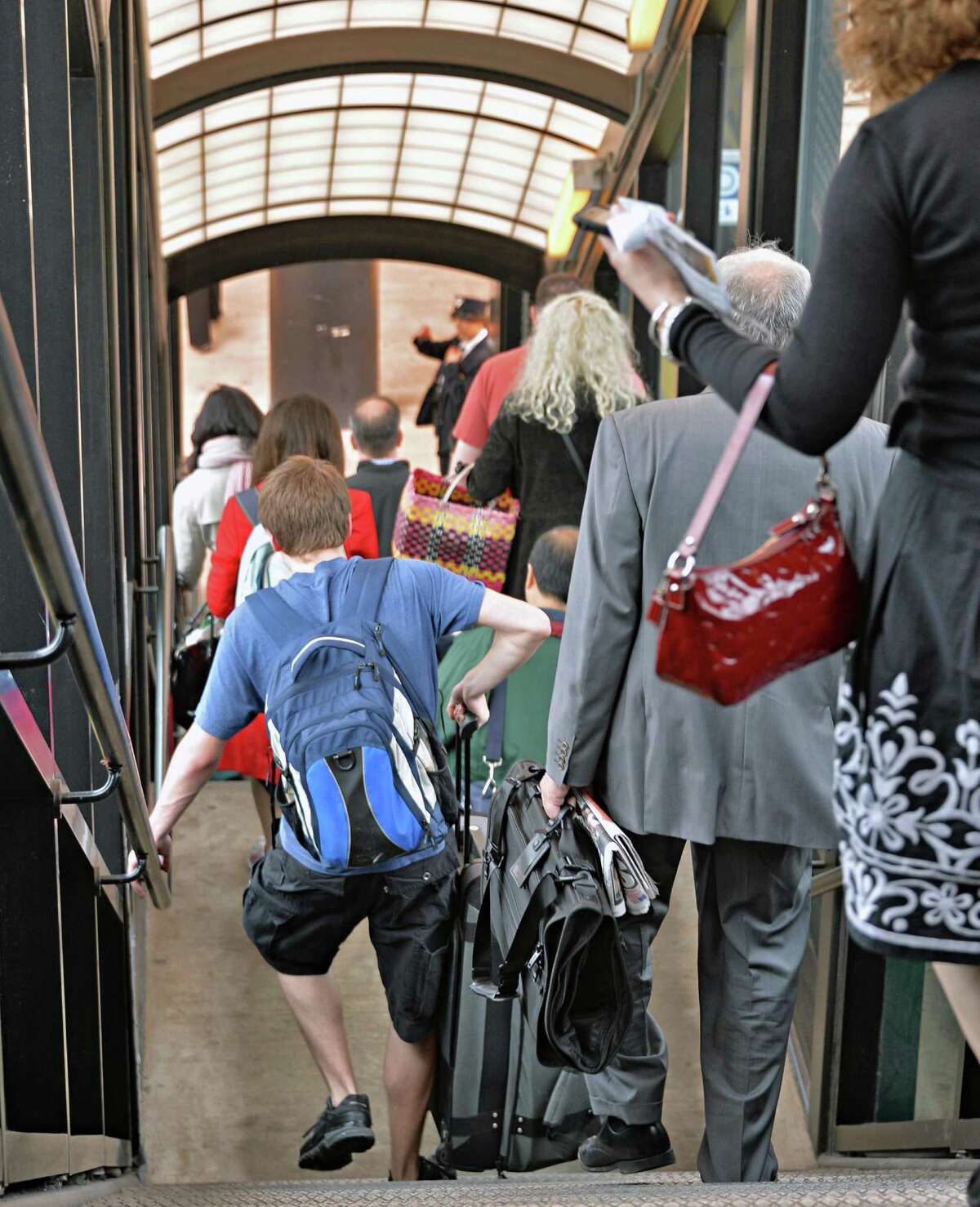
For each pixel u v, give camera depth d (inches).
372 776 121.9
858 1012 175.6
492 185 608.1
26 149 117.6
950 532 58.6
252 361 797.9
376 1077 204.8
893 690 60.0
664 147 407.5
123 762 116.7
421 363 804.0
